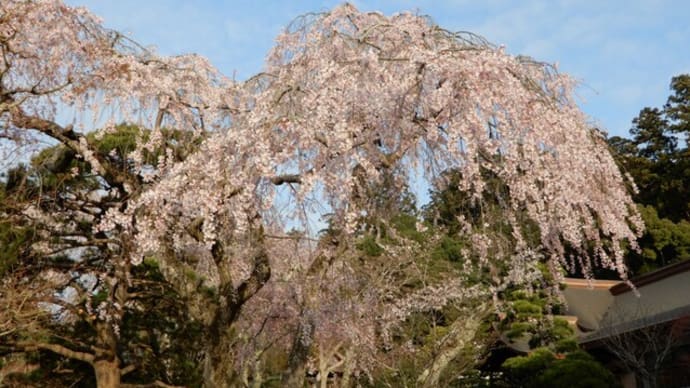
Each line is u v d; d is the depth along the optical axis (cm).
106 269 907
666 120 2344
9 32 737
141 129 769
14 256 764
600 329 1405
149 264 940
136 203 674
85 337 949
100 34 783
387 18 770
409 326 1402
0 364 902
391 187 743
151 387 927
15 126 746
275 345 1262
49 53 767
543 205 653
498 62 643
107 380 870
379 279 1261
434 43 702
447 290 1312
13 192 806
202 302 765
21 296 776
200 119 809
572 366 1154
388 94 661
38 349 870
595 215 718
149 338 998
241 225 635
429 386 1189
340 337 1302
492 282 1371
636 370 1285
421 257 1330
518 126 641
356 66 677
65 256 898
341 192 654
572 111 707
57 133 740
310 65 706
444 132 671
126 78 753
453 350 1238
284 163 664
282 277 1005
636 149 2405
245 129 628
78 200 869
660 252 1981
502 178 667
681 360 1207
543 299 1390
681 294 1341
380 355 1377
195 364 1026
